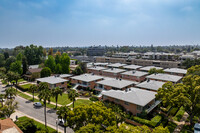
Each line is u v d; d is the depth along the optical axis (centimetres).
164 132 1992
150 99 3906
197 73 5209
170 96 3319
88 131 2147
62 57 9106
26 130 2980
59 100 5259
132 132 2012
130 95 4050
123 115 2992
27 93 6084
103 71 8281
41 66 10394
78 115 2586
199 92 3119
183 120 3697
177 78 6131
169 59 11469
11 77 6906
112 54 17100
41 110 4453
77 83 6600
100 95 5422
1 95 4494
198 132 2855
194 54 13250
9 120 3095
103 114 2606
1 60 11044
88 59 16200
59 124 3606
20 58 10144
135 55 14950
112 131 2127
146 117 3628
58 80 6341
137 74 6962
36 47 11562
